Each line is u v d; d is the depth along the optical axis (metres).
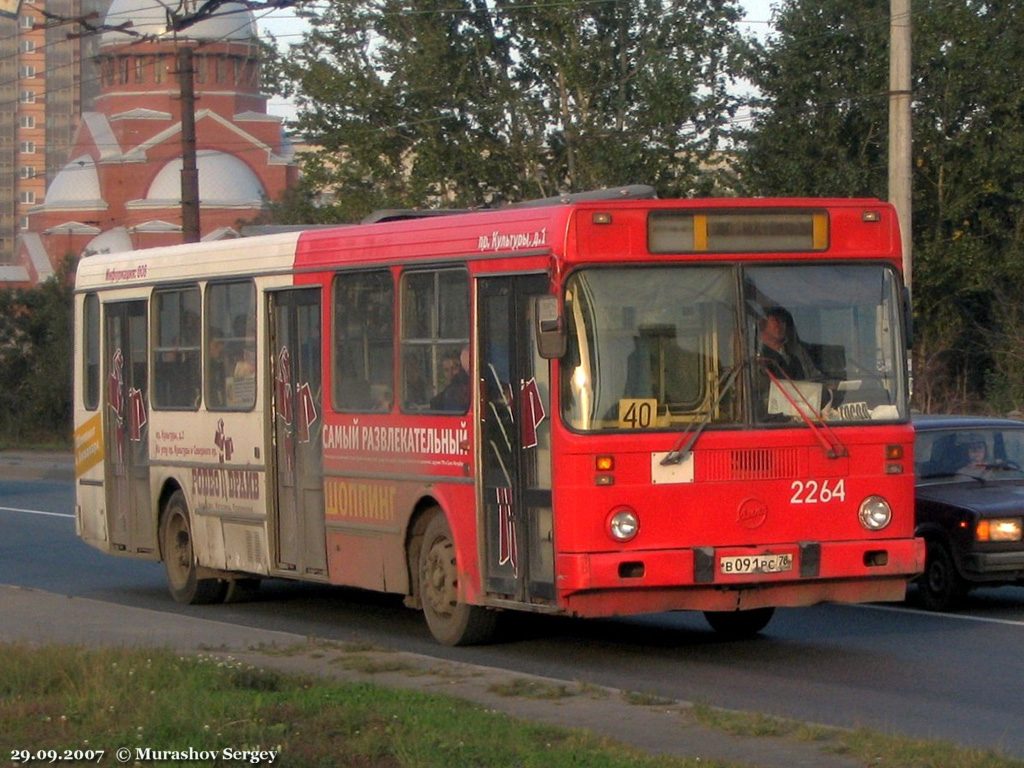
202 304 16.20
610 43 41.78
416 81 42.50
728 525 11.54
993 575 14.58
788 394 11.72
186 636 13.35
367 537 13.77
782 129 37.03
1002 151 35.22
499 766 7.86
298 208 45.31
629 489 11.34
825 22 36.94
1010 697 10.78
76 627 13.97
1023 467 15.90
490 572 12.29
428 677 10.92
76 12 169.12
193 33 76.25
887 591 12.06
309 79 43.47
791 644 13.22
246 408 15.45
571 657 12.62
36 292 59.53
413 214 14.81
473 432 12.35
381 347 13.54
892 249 12.10
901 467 11.99
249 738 8.48
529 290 11.77
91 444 18.64
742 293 11.68
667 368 11.51
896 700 10.70
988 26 35.75
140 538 17.66
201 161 77.06
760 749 8.54
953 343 36.88
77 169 79.81
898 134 22.31
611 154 40.44
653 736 8.91
